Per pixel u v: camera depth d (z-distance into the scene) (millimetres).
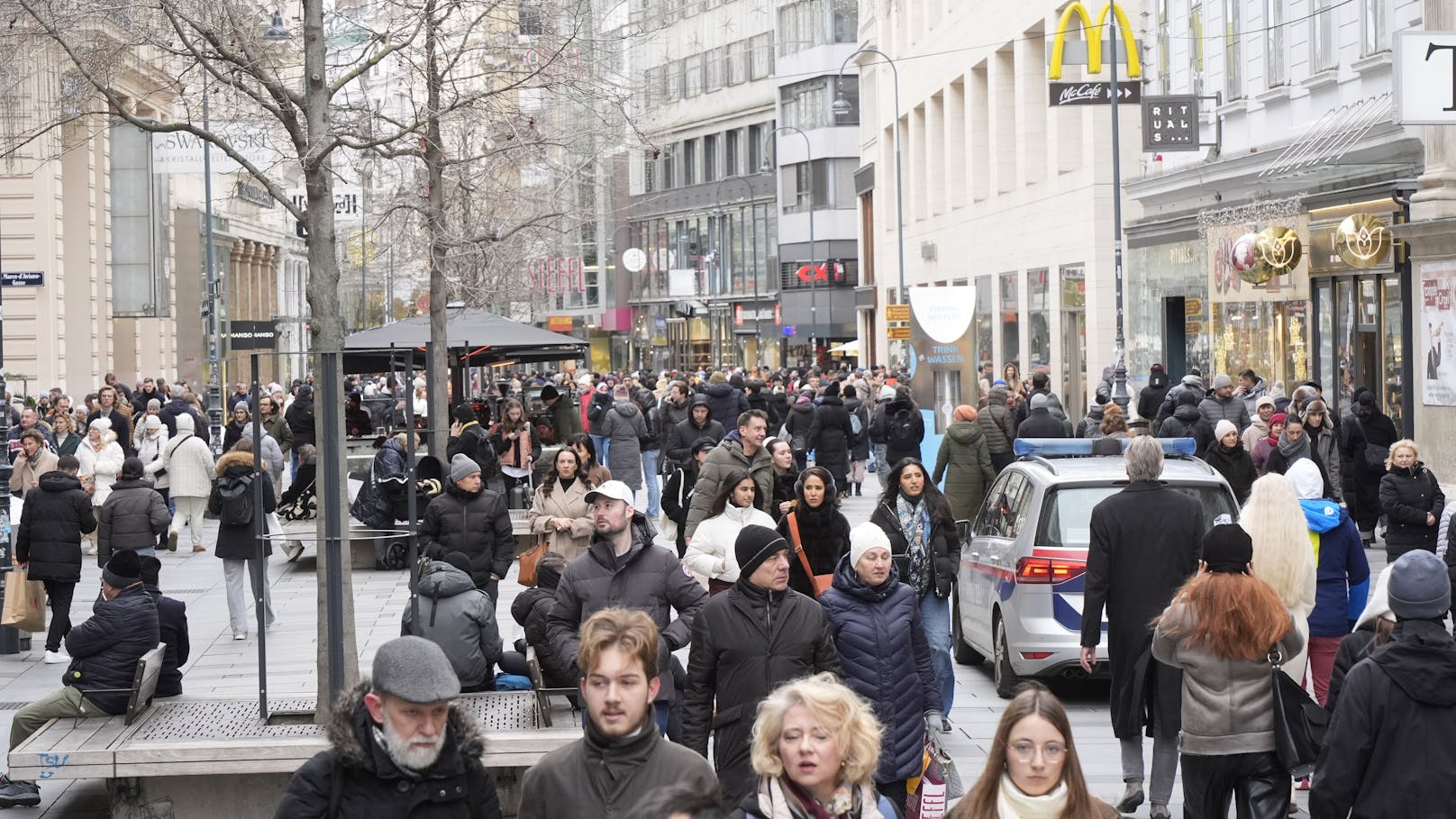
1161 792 9469
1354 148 26641
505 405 27031
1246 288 31859
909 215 64562
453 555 11281
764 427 14852
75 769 9477
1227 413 24000
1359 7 27438
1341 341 28922
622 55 20859
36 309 45188
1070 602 12477
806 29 86250
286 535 10125
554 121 21281
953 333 32562
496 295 29516
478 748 5449
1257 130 32188
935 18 58656
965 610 14492
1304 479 11055
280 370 58406
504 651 12406
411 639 5305
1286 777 8039
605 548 9586
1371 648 7492
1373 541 21812
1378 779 6590
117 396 30688
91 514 16078
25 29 12000
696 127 97625
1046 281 44875
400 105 20516
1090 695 13320
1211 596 7934
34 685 14875
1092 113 40562
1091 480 12664
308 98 10562
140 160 50906
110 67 12242
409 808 5305
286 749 9531
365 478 22750
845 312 86125
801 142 87188
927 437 32438
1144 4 38375
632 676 5645
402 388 42969
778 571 8031
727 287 96500
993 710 12812
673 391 29188
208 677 14805
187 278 60656
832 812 5039
